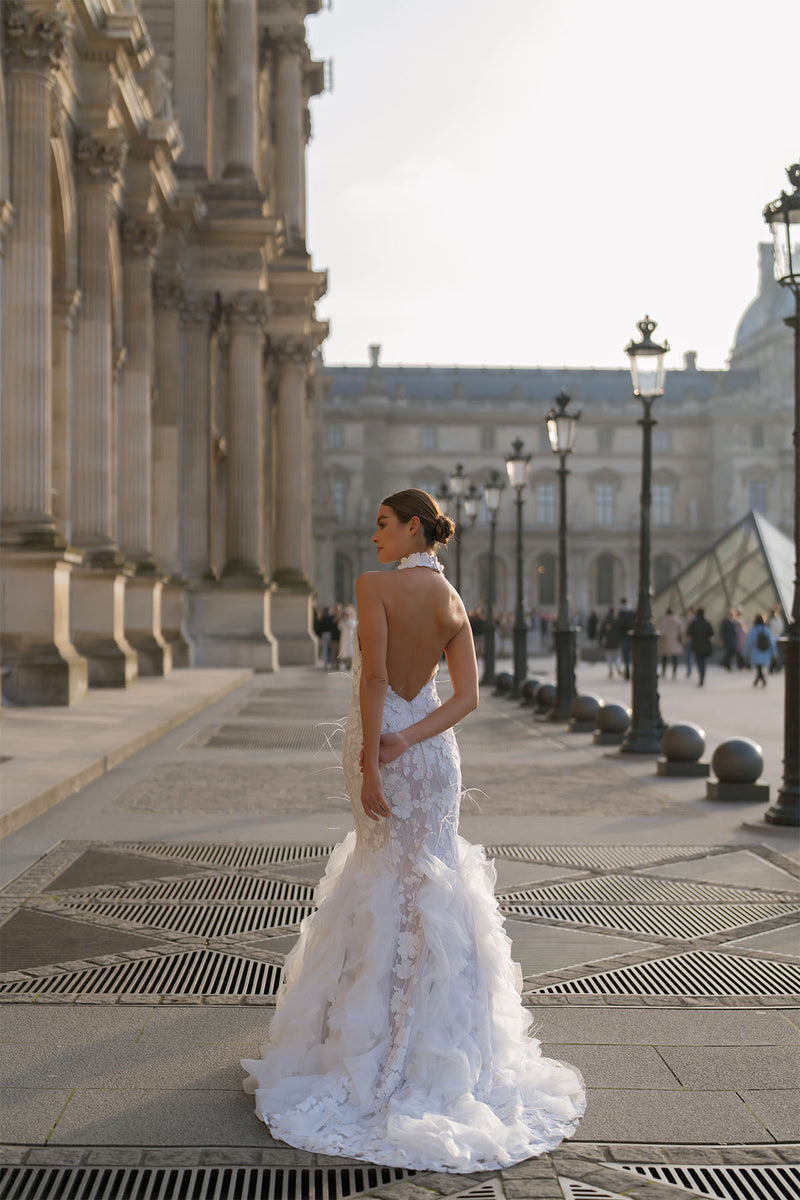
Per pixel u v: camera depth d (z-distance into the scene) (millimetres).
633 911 6746
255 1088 4117
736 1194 3469
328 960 4125
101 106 20953
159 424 29453
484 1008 4039
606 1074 4375
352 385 121750
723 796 10727
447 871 4078
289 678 28844
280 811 9859
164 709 17078
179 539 30297
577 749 15070
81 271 21156
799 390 9594
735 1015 5039
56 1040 4648
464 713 4195
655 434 115438
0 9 16250
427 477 114188
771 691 28703
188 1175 3564
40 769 10828
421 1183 3527
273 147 43688
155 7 32062
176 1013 4984
